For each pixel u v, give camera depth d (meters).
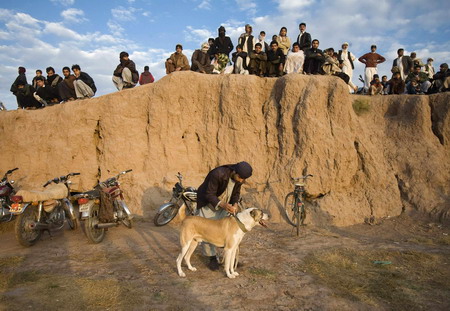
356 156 8.73
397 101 9.83
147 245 6.48
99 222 6.70
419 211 8.19
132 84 10.91
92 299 3.99
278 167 8.79
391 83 11.04
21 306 3.81
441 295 4.19
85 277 4.74
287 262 5.39
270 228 7.73
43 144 9.80
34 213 6.65
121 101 9.62
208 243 5.10
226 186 5.02
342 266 5.20
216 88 9.55
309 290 4.33
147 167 9.36
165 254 5.89
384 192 8.50
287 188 8.52
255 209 4.66
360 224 8.02
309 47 11.13
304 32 11.33
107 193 6.87
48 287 4.32
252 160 9.04
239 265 5.27
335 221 7.95
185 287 4.43
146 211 8.68
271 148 9.09
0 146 9.91
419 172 8.67
